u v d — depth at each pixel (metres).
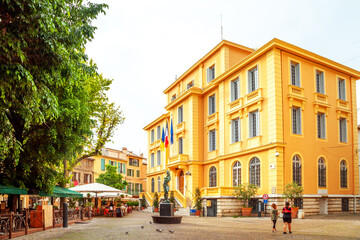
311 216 23.64
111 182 50.09
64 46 10.86
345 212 27.03
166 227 17.14
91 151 25.23
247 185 25.83
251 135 27.12
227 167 29.50
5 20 8.44
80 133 16.95
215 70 33.69
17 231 14.19
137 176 71.50
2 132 9.22
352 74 29.89
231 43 32.47
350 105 29.66
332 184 26.66
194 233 14.37
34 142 15.77
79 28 11.30
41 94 9.85
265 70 25.94
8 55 8.40
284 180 23.86
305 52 26.39
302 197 23.56
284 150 24.31
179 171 36.69
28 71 9.34
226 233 14.30
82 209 23.83
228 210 25.52
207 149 33.19
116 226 18.22
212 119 32.81
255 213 25.31
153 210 36.44
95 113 24.47
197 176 33.38
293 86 25.50
